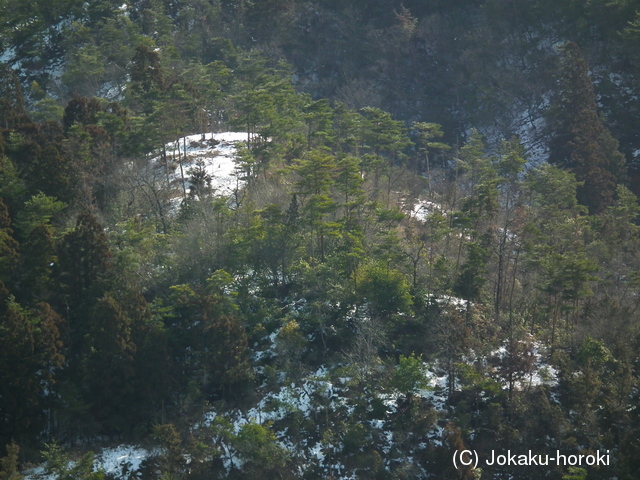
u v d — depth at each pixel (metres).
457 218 113.94
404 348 93.00
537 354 95.06
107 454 80.31
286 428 84.19
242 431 79.19
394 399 87.62
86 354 82.50
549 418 85.44
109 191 114.38
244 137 143.50
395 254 99.38
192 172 124.62
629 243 120.69
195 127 148.38
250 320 93.56
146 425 82.88
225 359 85.88
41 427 78.94
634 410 85.06
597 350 90.25
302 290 99.19
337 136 144.62
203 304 87.50
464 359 92.19
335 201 111.31
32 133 118.25
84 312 87.00
